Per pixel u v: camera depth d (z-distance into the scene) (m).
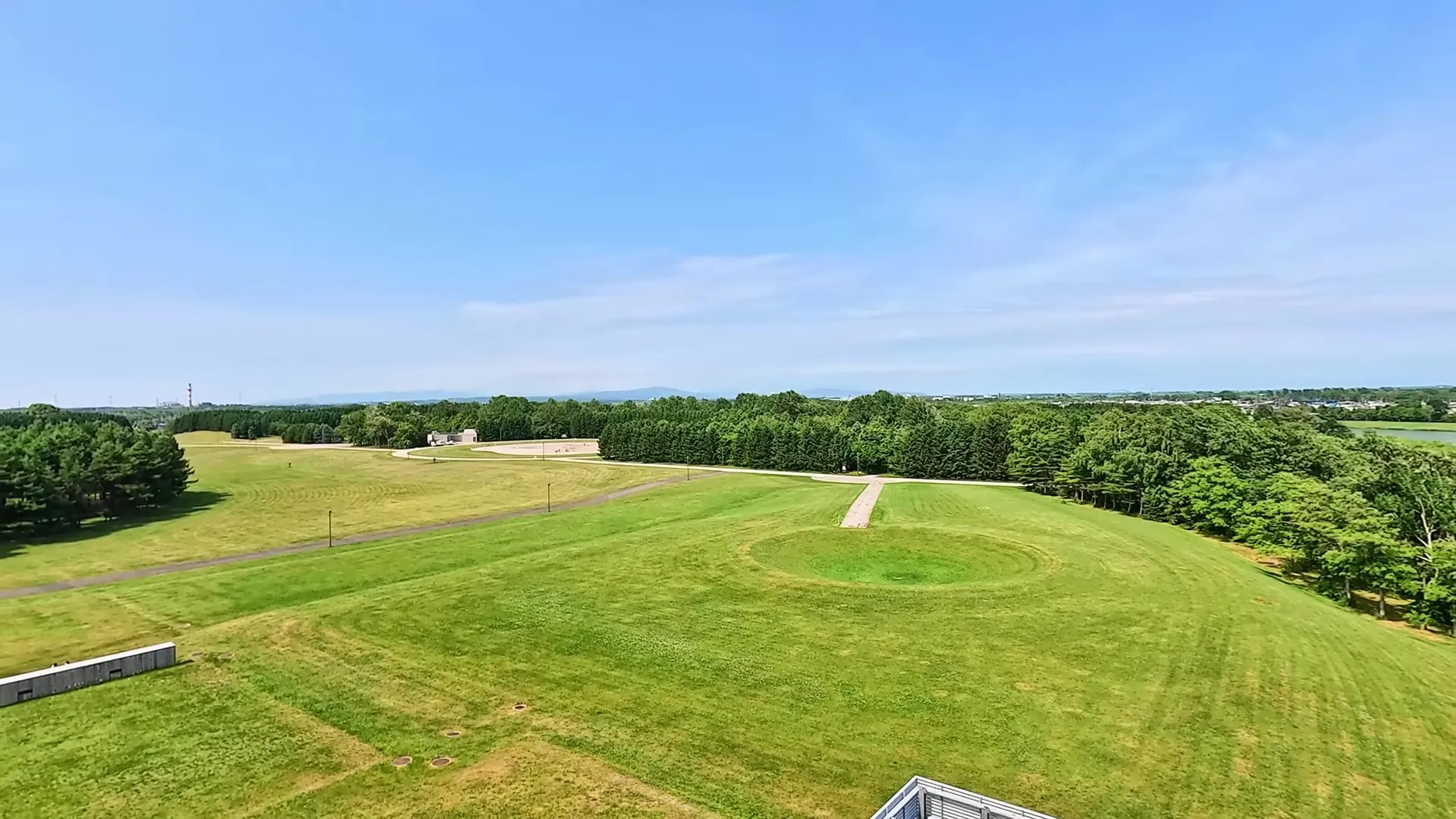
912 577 44.69
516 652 30.61
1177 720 24.00
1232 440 68.25
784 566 45.97
